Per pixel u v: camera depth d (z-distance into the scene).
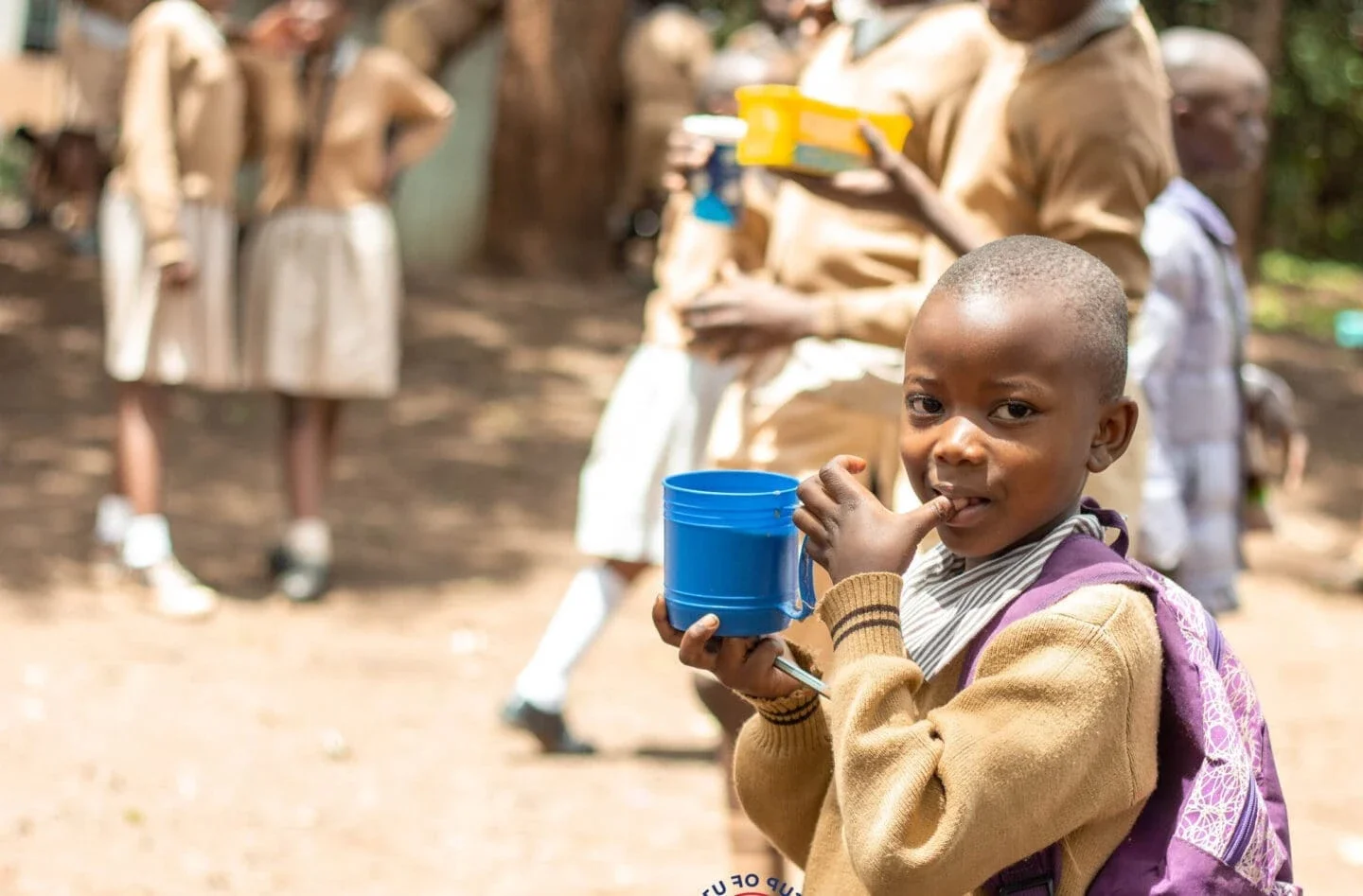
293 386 7.15
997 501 2.02
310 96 7.15
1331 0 15.69
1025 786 1.89
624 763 5.68
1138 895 1.99
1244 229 13.84
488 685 6.41
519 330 12.78
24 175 16.48
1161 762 2.05
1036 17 3.35
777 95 3.24
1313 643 7.41
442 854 4.84
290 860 4.73
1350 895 4.75
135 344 6.84
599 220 14.66
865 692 1.92
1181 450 4.65
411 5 13.98
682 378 5.49
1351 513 9.96
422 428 10.52
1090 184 3.35
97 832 4.80
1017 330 1.98
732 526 2.10
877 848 1.87
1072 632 1.94
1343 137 17.23
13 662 6.25
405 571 7.91
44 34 12.84
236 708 5.95
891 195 3.40
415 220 14.38
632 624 7.40
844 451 3.70
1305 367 13.37
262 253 7.17
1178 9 13.41
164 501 8.70
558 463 10.05
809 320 3.62
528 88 14.27
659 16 14.68
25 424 9.77
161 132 6.71
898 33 3.71
